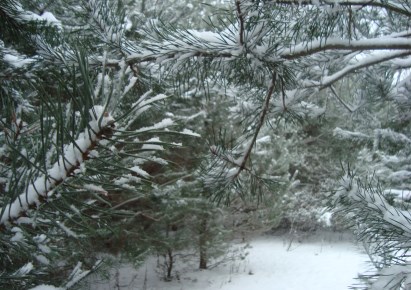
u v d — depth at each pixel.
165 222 7.42
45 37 2.09
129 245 6.24
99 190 0.80
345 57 2.78
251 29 1.63
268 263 10.91
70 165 0.76
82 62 0.71
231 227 9.39
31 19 2.22
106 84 0.79
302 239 14.72
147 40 1.88
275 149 8.66
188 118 6.55
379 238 1.43
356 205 1.46
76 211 0.82
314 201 13.87
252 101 2.69
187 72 1.95
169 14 4.42
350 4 1.74
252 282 9.00
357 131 4.68
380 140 4.20
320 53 2.69
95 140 0.74
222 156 2.38
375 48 2.15
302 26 1.88
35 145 0.93
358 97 3.64
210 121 6.79
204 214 8.06
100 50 2.10
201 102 6.72
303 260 11.49
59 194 0.80
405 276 1.20
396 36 2.29
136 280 8.48
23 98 2.17
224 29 1.81
